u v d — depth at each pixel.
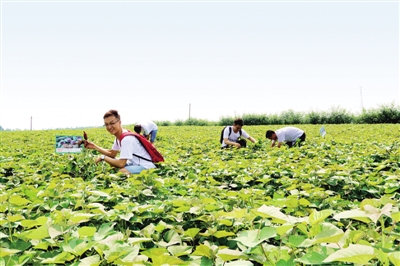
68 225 2.42
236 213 2.26
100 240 2.24
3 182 4.93
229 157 7.34
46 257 2.16
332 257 1.51
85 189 3.71
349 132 14.62
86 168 5.71
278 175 5.04
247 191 3.63
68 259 2.06
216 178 5.01
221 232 2.34
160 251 2.09
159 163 5.86
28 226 2.39
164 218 2.93
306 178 4.54
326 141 9.88
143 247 2.37
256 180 4.62
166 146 9.98
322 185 4.36
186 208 2.86
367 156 6.45
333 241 1.75
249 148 8.83
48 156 7.05
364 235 2.12
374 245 1.92
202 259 2.04
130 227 2.85
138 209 2.91
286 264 1.76
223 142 9.43
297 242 1.96
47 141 11.71
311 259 1.72
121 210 2.91
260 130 18.48
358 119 31.41
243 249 2.06
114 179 4.82
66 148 5.83
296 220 2.16
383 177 4.49
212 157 7.27
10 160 6.51
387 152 6.55
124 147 5.61
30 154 7.82
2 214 2.83
